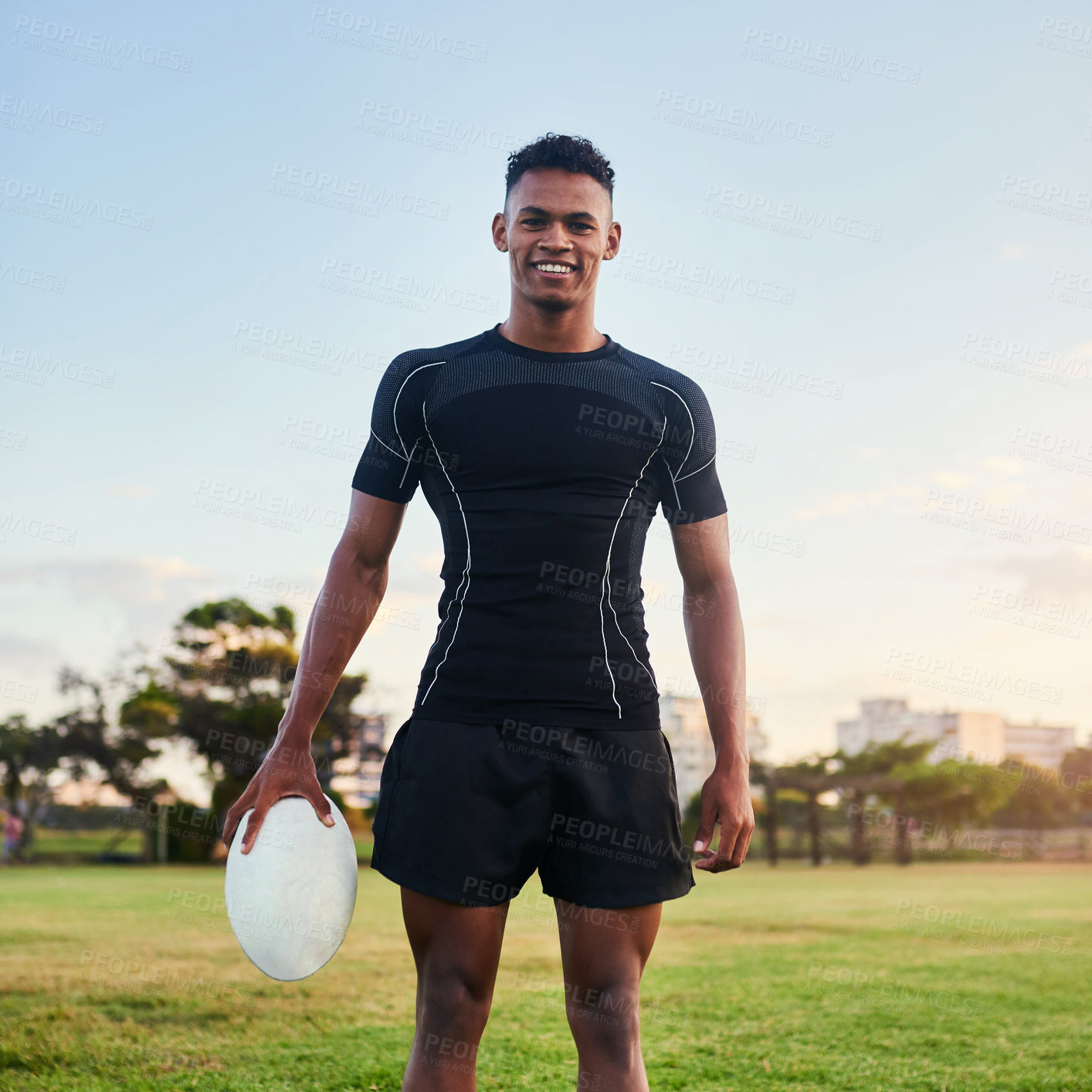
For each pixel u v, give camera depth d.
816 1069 3.53
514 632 2.05
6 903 9.94
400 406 2.20
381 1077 3.35
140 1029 4.00
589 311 2.19
